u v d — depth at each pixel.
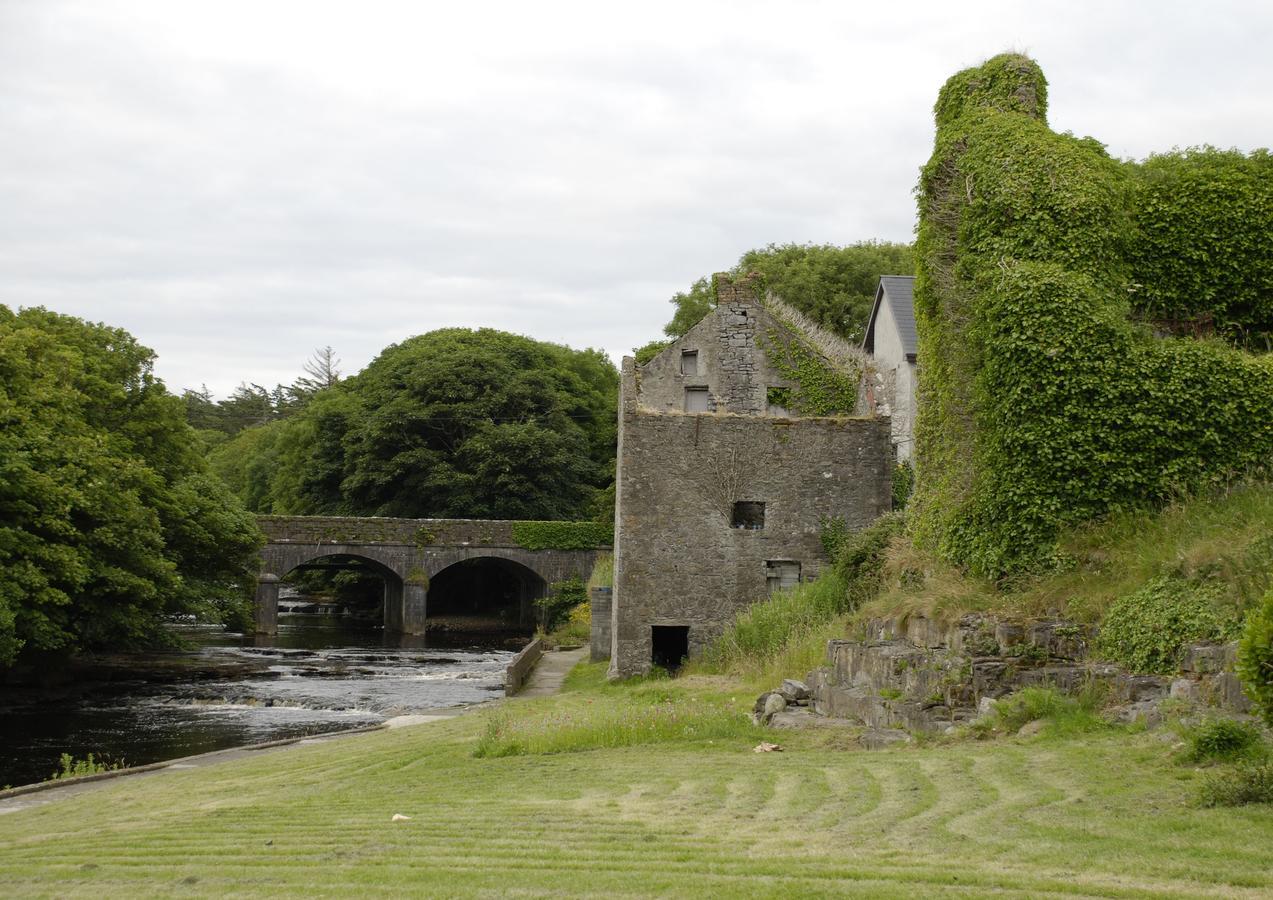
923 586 17.19
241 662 41.53
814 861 6.98
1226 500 14.58
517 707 22.11
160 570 33.69
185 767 17.72
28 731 24.78
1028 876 6.32
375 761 15.09
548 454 64.88
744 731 14.40
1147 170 19.28
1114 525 15.05
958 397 17.84
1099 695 11.37
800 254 65.38
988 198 17.92
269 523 54.25
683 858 7.31
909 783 9.27
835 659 18.02
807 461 28.33
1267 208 18.56
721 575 27.92
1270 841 6.63
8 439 29.11
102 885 7.69
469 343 74.00
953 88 21.12
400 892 6.84
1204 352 15.82
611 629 34.47
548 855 7.68
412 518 61.62
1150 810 7.58
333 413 69.19
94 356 40.06
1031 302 15.98
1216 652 10.20
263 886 7.23
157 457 41.72
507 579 72.06
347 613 73.19
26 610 28.20
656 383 33.25
